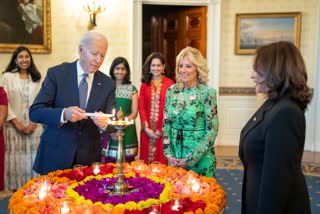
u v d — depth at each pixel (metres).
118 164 1.91
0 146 3.36
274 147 1.43
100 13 5.15
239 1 5.95
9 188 3.53
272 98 1.55
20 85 3.53
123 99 3.67
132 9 5.23
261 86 1.59
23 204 1.74
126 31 5.29
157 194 1.87
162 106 3.64
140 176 2.21
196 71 2.50
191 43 5.99
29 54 3.58
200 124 2.50
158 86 3.71
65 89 2.17
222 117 6.17
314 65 5.86
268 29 5.91
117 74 3.71
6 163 3.49
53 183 2.03
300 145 1.46
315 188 4.14
